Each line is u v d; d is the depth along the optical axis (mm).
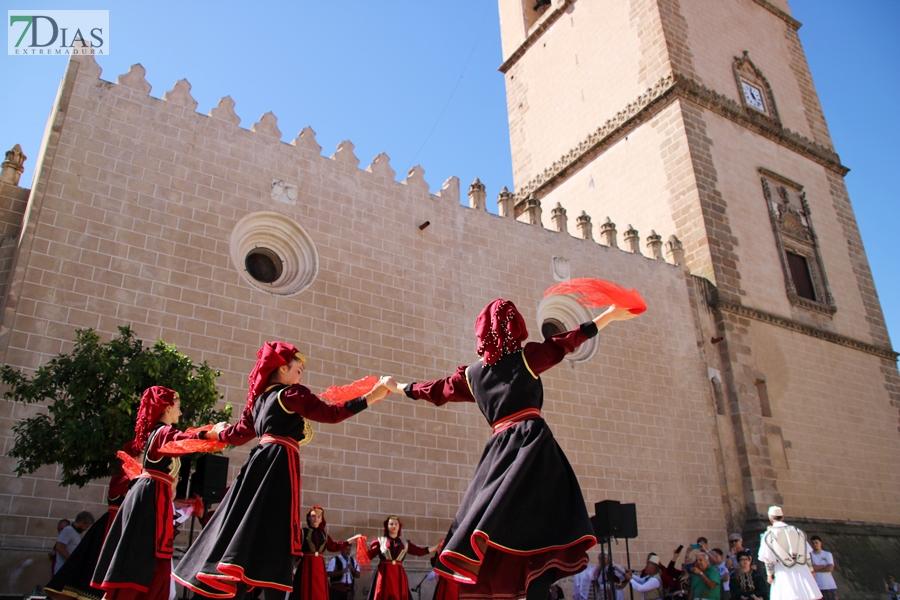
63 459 11062
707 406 25000
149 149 17344
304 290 18406
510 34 41844
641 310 4668
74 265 15383
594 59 34750
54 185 15719
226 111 19062
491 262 22578
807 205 32250
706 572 15953
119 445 11102
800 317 29094
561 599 17312
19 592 12664
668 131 29812
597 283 4723
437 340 20312
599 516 15680
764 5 37281
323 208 19719
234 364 16625
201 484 11758
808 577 11109
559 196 34844
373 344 19062
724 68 32688
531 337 22297
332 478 17047
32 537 13211
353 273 19484
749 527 23516
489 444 4633
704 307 26812
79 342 11945
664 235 29047
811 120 35656
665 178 29453
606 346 23797
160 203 17016
